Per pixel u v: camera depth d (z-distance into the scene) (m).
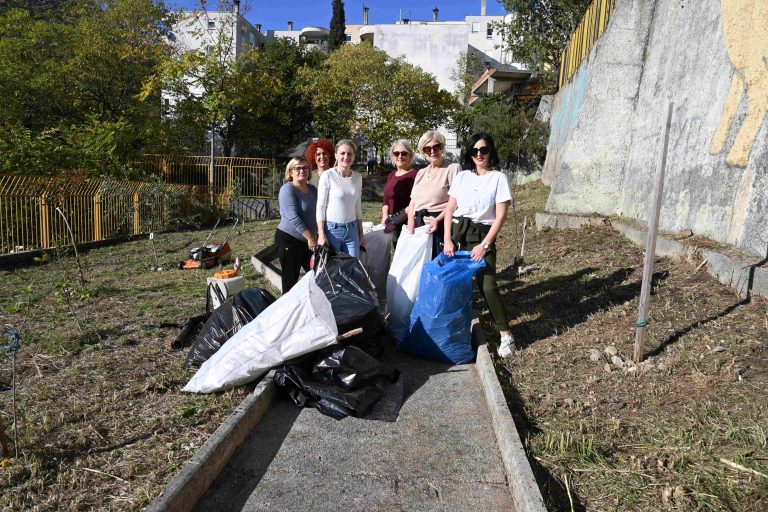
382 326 4.88
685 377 3.71
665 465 2.86
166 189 16.75
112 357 4.80
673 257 6.00
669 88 7.43
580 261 7.02
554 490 2.75
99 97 25.44
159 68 23.80
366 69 29.91
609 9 10.44
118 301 6.93
